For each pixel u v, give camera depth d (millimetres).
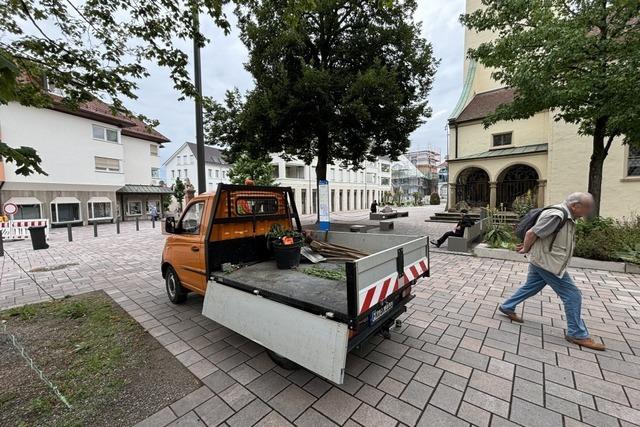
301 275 3691
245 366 3064
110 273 7188
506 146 17016
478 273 6297
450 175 18406
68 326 4125
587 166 12328
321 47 10680
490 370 2861
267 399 2537
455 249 8570
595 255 6395
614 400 2416
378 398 2510
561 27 6000
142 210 29312
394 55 10414
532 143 16250
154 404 2508
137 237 14445
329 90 9148
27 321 4301
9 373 3020
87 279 6641
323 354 2354
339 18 10500
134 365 3107
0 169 17797
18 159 2010
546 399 2441
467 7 19156
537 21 6547
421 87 11016
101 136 23484
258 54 10141
